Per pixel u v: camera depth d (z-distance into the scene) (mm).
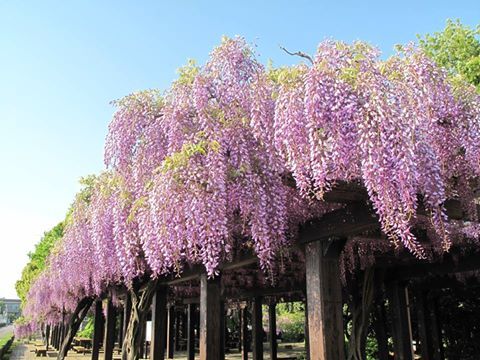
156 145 4637
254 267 6371
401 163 3086
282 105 3484
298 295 11477
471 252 5738
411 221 3922
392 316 7121
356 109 3219
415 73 3736
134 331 6910
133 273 5555
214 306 5805
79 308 11266
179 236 3828
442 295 9359
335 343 3975
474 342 9703
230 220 4152
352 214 3781
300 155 3348
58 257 9117
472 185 3900
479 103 3875
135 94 4941
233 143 3975
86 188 7328
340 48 3486
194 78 4230
